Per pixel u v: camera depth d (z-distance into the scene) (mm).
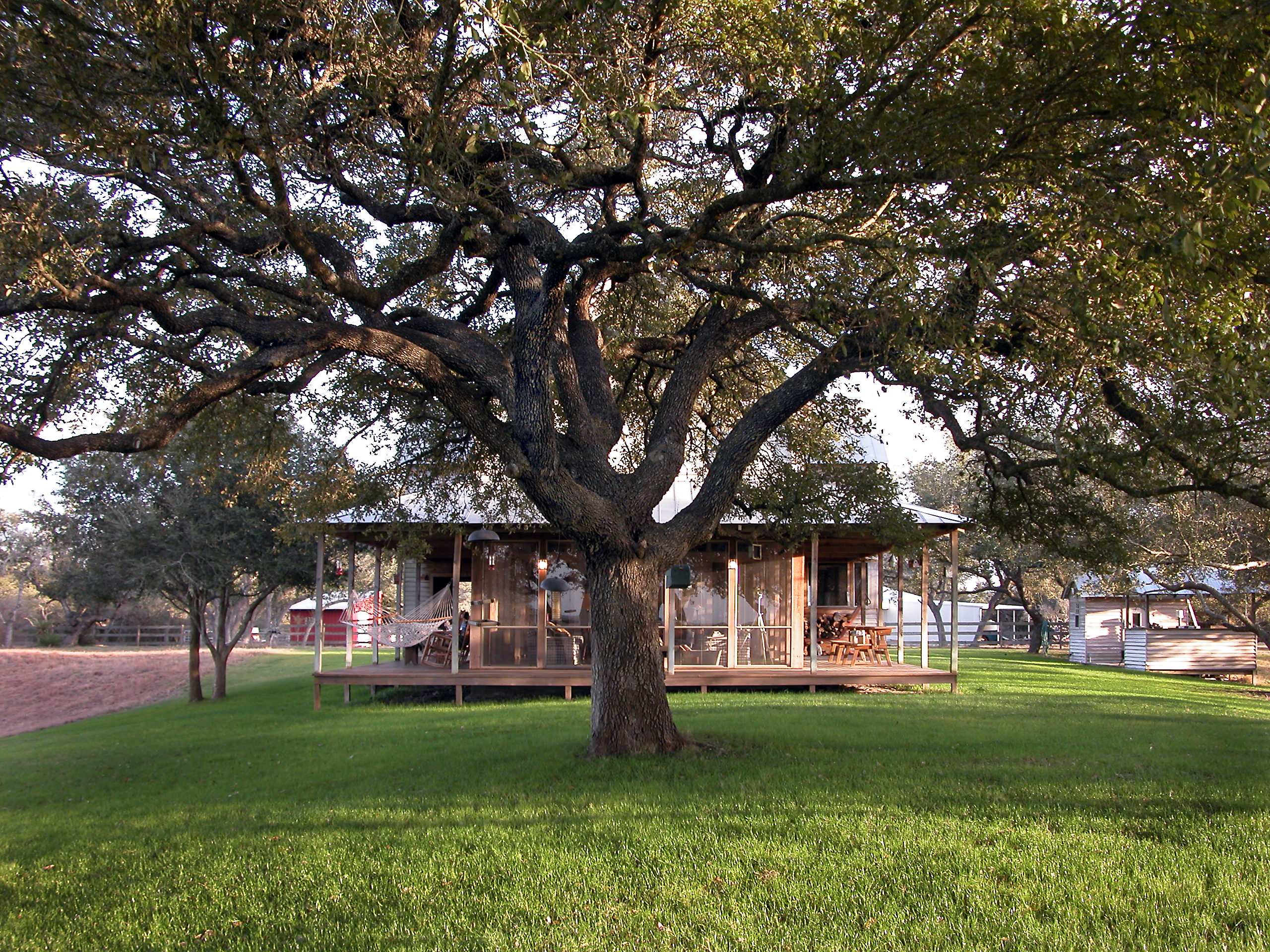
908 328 8086
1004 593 41000
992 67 7777
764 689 19234
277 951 5363
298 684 25516
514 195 10953
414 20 9023
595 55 8578
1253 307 7020
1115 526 10609
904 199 8727
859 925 5387
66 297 7906
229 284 11188
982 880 5957
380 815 7953
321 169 9844
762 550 19969
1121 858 6316
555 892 5953
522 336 9273
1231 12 6008
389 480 14234
